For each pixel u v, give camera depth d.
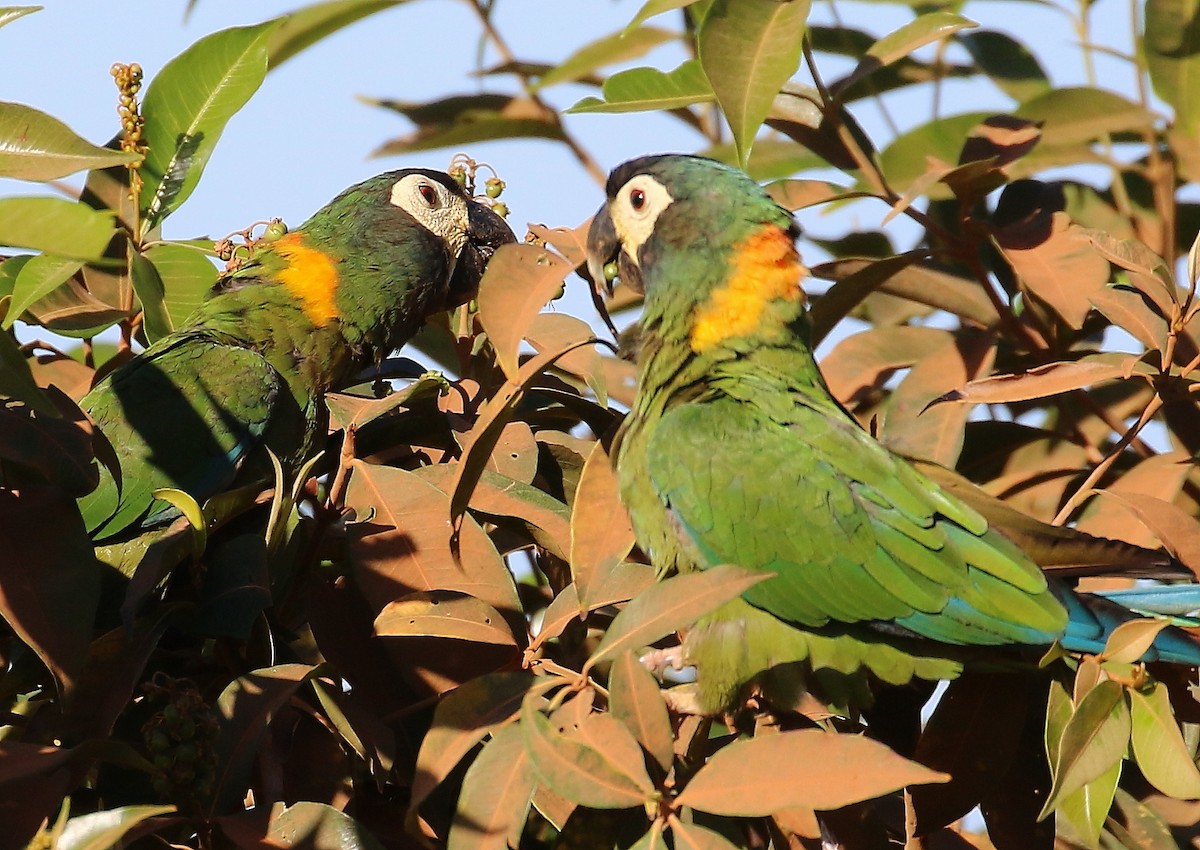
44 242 3.80
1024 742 5.75
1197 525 5.80
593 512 5.53
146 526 6.84
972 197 6.71
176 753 4.54
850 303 6.89
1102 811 4.79
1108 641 4.88
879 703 6.13
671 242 6.51
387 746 4.82
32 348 7.13
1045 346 7.17
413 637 5.21
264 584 5.21
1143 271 6.04
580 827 4.95
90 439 5.18
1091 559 5.86
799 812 5.32
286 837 4.46
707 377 6.32
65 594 4.91
